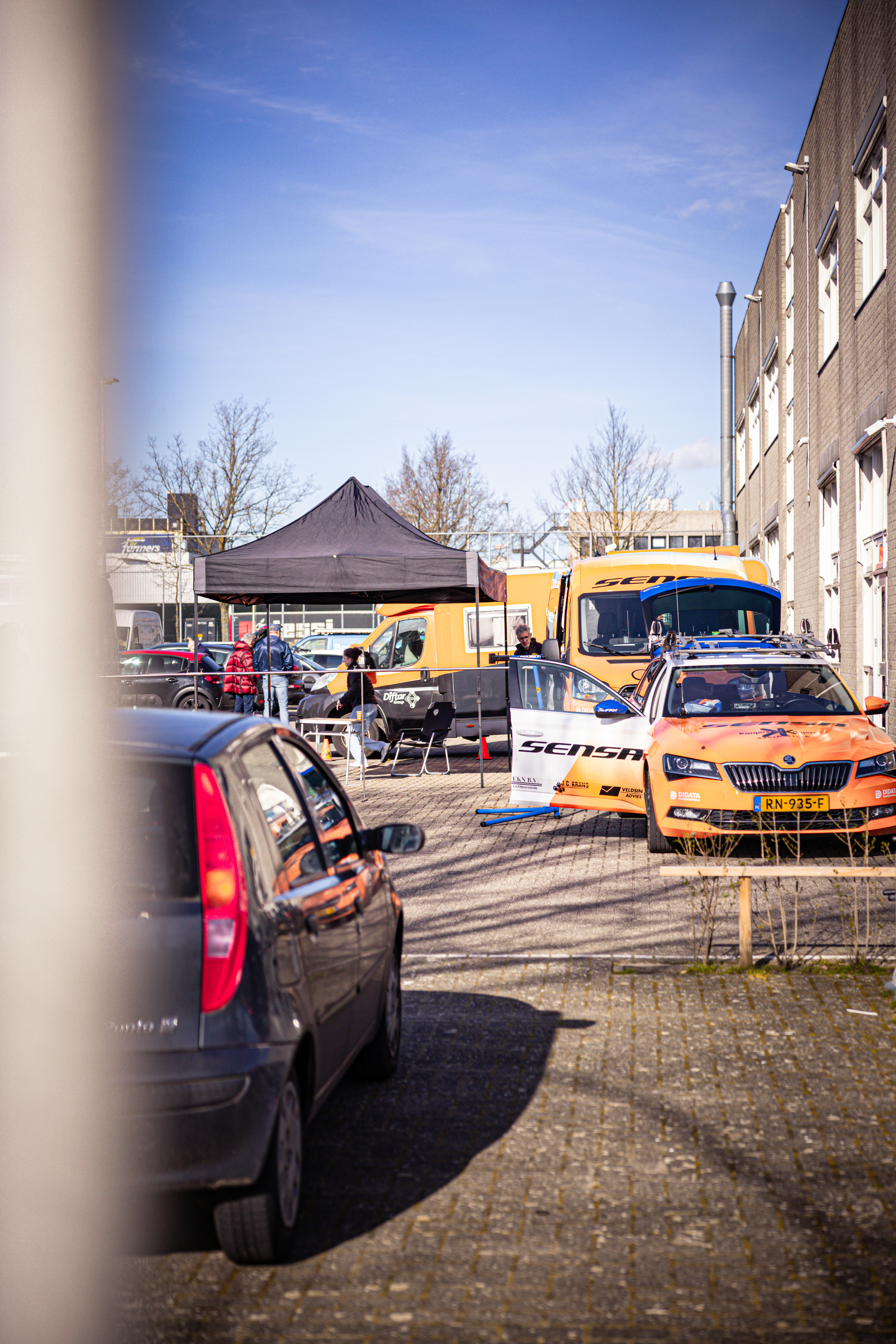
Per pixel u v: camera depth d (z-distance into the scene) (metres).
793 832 9.36
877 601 18.97
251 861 3.59
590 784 10.84
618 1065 5.24
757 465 38.22
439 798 14.28
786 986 6.37
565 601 16.83
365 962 4.56
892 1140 4.39
